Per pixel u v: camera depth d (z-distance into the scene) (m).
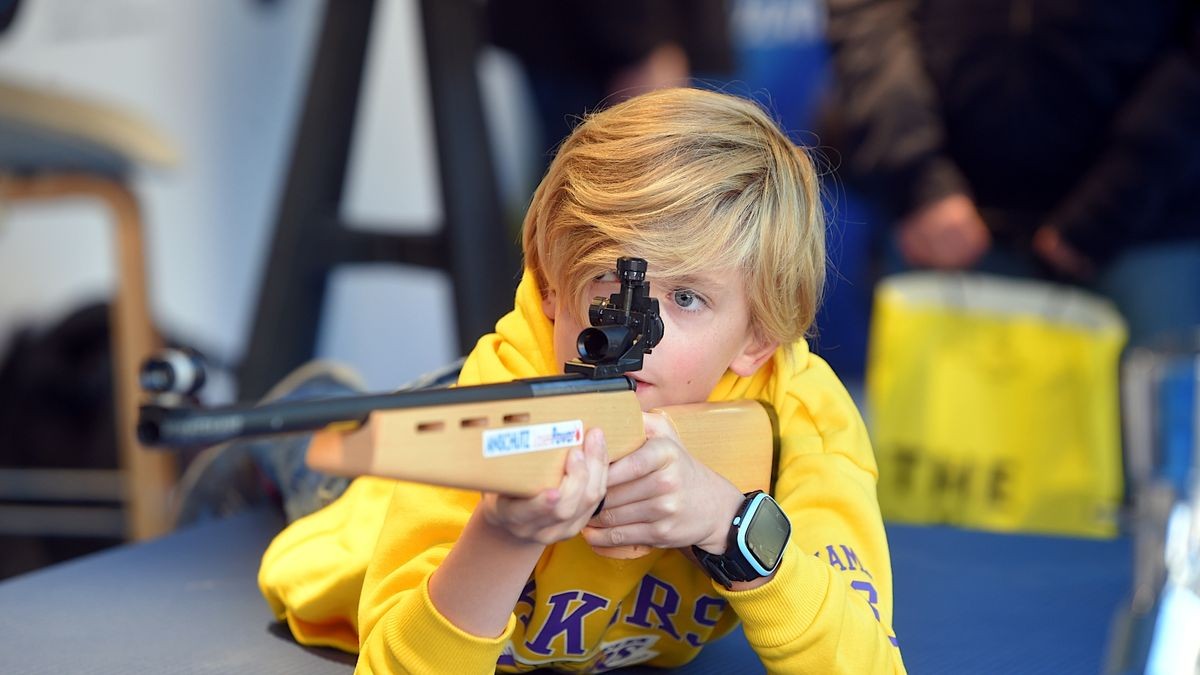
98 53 8.95
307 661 3.88
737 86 9.37
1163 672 3.62
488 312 7.92
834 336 9.19
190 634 4.15
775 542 2.81
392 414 2.03
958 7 7.56
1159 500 4.18
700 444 2.99
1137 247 7.59
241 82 9.44
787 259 3.03
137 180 8.95
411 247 8.29
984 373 7.23
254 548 5.38
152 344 8.16
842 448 3.37
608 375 2.51
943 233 7.60
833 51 8.01
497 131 9.46
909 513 7.30
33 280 8.70
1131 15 7.33
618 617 3.41
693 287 2.88
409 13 9.71
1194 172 7.48
